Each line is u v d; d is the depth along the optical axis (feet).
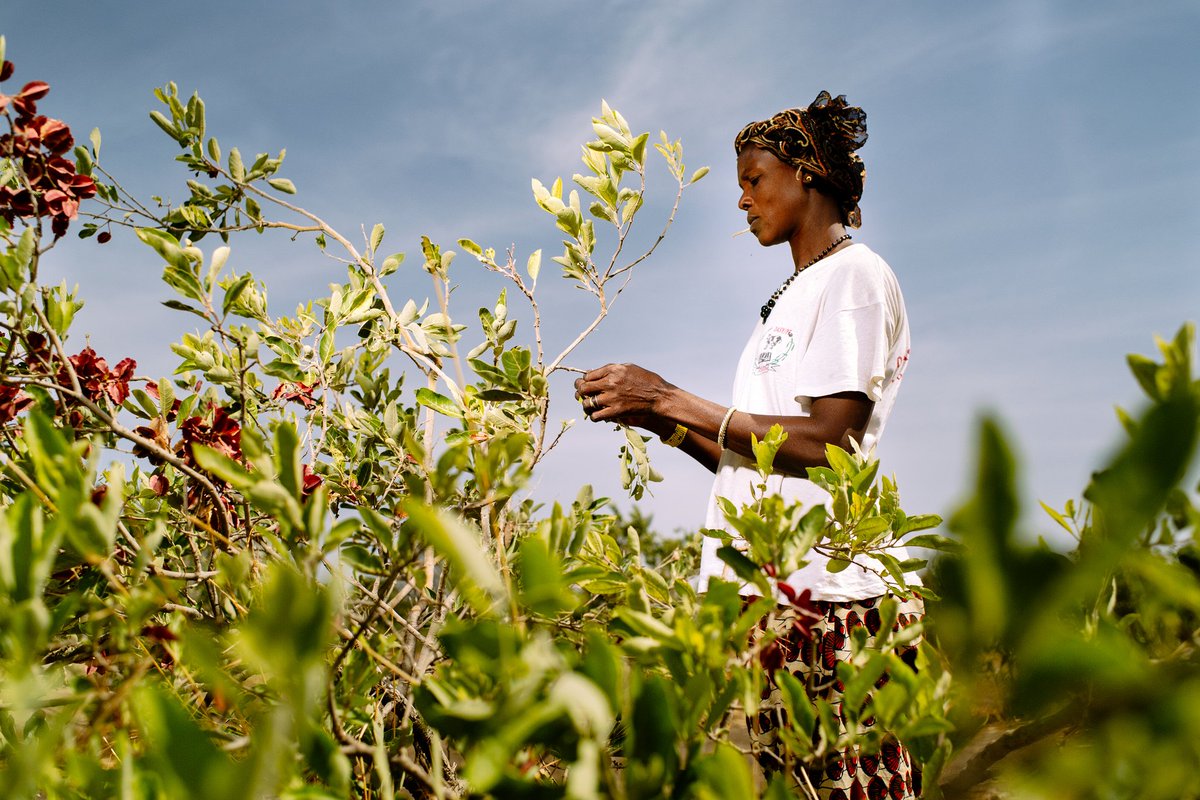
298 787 1.69
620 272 5.64
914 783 4.37
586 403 5.45
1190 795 0.93
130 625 2.30
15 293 3.72
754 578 2.61
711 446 6.16
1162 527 1.39
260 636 1.23
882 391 5.59
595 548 4.19
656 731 1.61
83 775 1.85
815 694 2.72
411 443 2.52
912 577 4.41
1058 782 0.99
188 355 4.44
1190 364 1.01
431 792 3.15
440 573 4.03
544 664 1.72
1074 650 0.72
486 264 5.29
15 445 4.17
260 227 5.51
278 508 2.13
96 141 5.23
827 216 6.23
